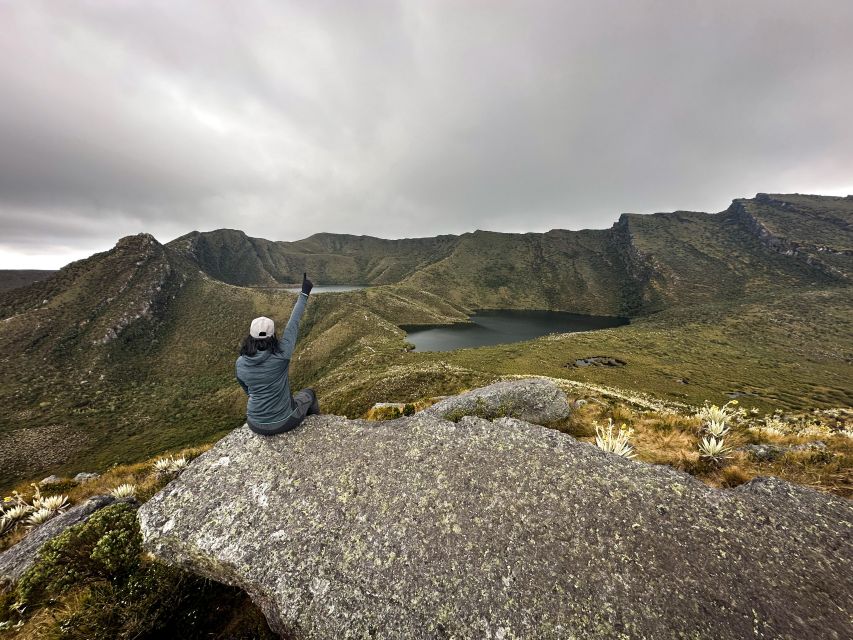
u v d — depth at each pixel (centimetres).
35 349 15288
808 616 335
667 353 12594
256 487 499
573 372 9650
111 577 478
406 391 6250
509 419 599
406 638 358
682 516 431
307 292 554
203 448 1498
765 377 10131
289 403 543
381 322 18212
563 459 513
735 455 629
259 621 457
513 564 402
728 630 333
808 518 419
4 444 9856
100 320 17675
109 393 13688
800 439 698
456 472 506
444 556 415
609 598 365
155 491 1075
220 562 436
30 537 834
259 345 468
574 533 425
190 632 453
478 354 11956
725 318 18412
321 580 407
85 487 1291
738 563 382
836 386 9425
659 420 866
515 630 352
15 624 483
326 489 490
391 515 458
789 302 19475
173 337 18562
